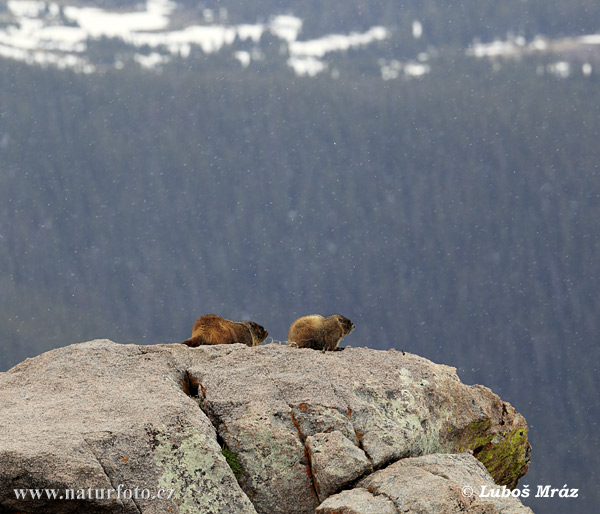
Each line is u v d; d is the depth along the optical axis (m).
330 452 8.17
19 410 8.25
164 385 8.91
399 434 8.69
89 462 7.34
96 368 9.30
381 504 7.41
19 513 7.29
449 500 7.29
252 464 8.34
